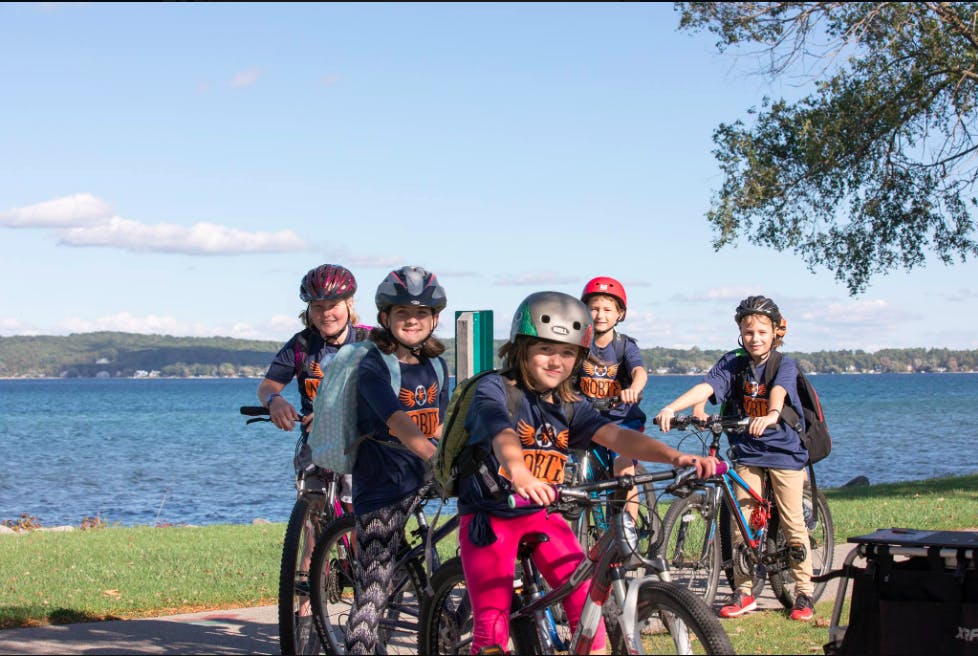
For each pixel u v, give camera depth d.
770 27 17.94
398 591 4.80
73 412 100.25
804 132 17.88
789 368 6.53
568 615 3.81
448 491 4.05
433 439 4.80
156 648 5.80
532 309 3.83
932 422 61.38
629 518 3.59
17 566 8.67
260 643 5.97
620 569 3.56
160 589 7.62
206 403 126.12
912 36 17.61
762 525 6.44
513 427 3.83
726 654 3.20
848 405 93.12
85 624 6.50
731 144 18.95
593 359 6.60
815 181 18.55
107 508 22.81
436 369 4.79
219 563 8.86
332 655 5.07
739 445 6.56
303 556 5.38
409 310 4.64
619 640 3.59
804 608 6.34
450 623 4.28
